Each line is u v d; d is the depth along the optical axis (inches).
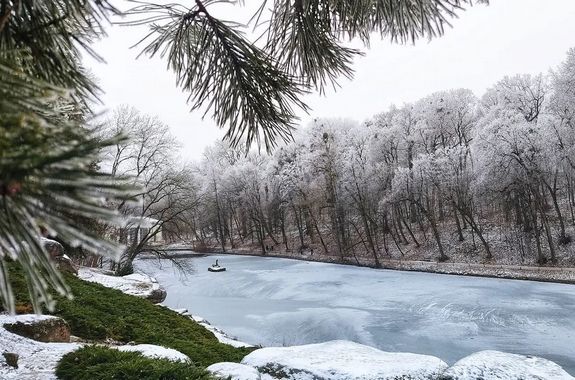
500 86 1524.4
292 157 1894.7
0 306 315.0
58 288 29.2
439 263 1347.2
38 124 28.0
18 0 50.7
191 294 1154.0
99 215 25.1
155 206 1014.4
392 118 1909.4
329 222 2158.0
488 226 1518.2
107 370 212.5
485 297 882.1
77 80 58.3
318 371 255.8
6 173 23.2
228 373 232.8
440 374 248.2
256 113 97.8
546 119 1122.7
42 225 25.6
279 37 100.3
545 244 1249.4
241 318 840.3
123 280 660.7
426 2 91.1
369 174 1590.8
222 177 2106.3
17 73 31.0
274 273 1398.9
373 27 100.7
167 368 207.2
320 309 871.7
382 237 1780.3
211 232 2689.5
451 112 1699.1
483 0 90.0
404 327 717.9
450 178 1347.2
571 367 515.5
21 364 241.3
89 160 26.1
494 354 260.8
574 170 1172.5
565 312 733.9
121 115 908.6
